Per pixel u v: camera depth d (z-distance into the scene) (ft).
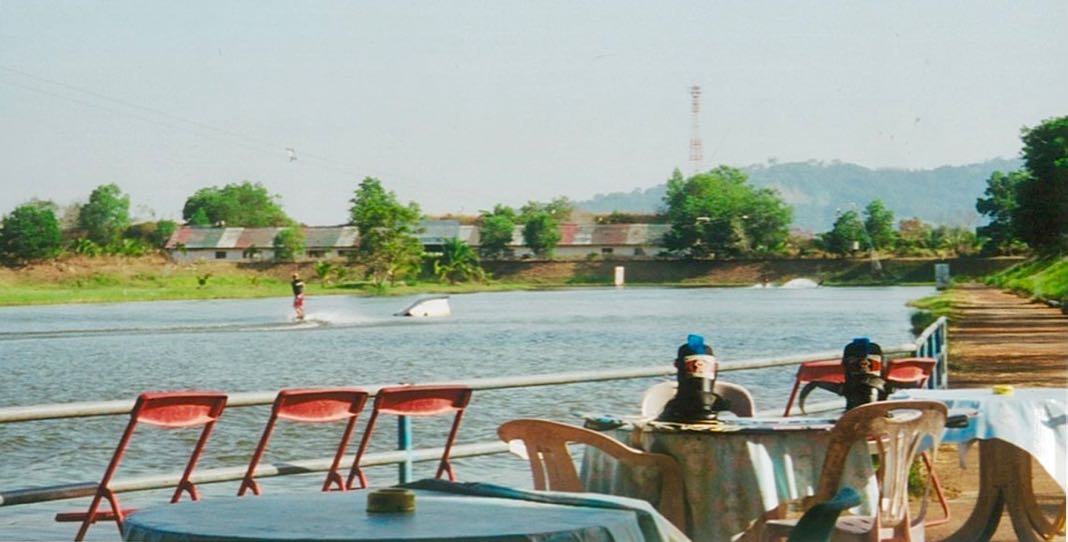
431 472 103.19
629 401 192.65
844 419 41.29
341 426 166.09
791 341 415.85
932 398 51.88
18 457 145.59
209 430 49.80
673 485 42.27
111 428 170.50
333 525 22.98
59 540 66.44
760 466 42.27
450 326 534.37
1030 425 50.49
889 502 41.98
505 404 188.55
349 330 508.12
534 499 26.32
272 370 316.60
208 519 23.81
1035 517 55.36
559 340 429.38
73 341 446.60
